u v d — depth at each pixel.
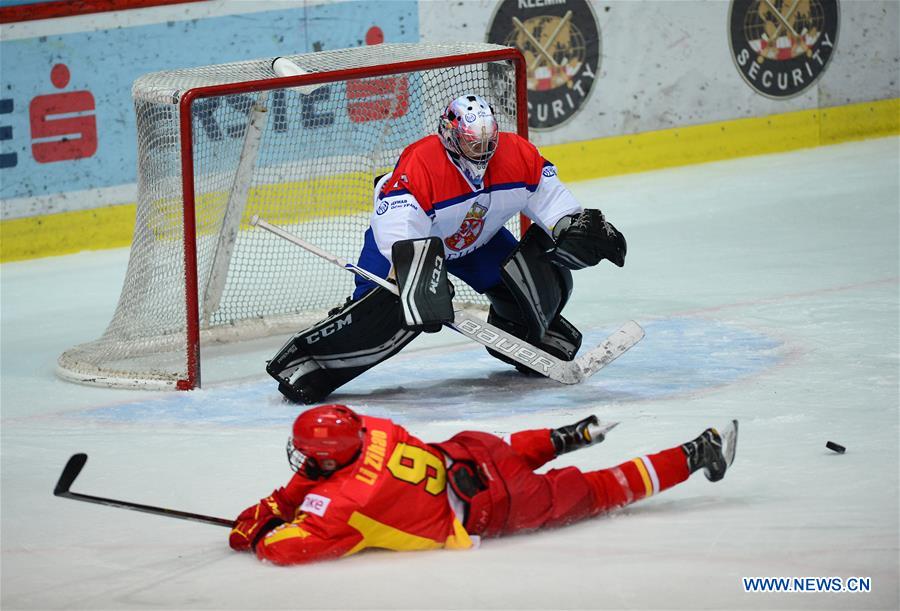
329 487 14.20
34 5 40.75
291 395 23.75
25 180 41.75
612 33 48.38
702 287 32.44
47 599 14.40
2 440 22.34
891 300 29.31
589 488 15.18
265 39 43.75
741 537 14.84
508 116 29.55
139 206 28.69
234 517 17.16
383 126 34.75
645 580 13.69
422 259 22.25
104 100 42.22
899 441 18.62
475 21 46.38
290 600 13.61
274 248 35.97
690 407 21.48
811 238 37.47
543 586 13.62
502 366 26.16
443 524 14.41
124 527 16.95
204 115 29.88
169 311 28.05
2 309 35.62
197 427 22.48
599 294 32.62
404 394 24.12
